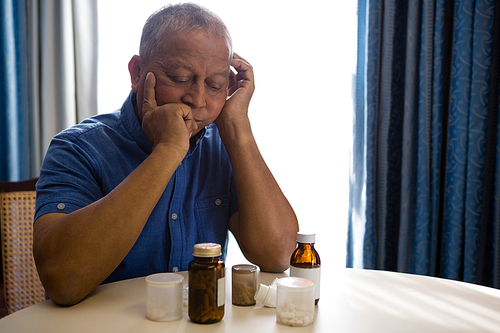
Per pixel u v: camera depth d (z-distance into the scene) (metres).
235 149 1.03
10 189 1.45
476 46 1.81
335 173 2.15
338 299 0.80
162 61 0.90
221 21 0.94
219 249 0.67
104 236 0.73
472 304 0.78
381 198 1.95
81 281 0.72
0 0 2.06
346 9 2.11
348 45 2.12
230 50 0.95
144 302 0.76
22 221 1.46
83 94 2.10
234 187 1.16
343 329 0.65
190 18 0.89
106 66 2.18
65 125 2.07
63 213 0.82
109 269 0.75
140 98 0.97
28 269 1.46
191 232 1.07
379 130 1.96
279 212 0.99
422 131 1.88
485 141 1.82
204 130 1.09
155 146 0.86
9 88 2.07
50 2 2.09
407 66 1.91
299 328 0.65
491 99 1.89
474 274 1.80
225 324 0.66
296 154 2.16
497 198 1.77
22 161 2.13
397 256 1.97
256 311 0.73
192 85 0.91
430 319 0.70
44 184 0.86
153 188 0.79
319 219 2.15
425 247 1.86
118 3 2.18
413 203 1.95
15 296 1.43
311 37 2.15
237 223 1.12
